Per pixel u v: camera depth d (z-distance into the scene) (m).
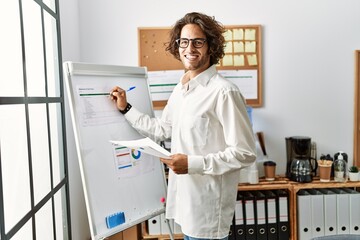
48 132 1.59
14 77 1.23
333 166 2.41
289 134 2.58
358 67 2.53
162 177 1.83
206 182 1.49
